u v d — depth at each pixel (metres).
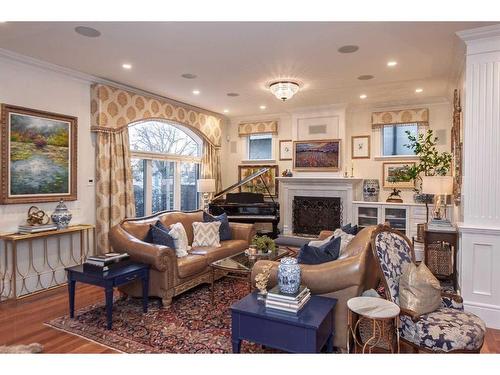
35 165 4.00
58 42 3.40
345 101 6.05
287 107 6.55
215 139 7.09
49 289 4.04
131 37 3.27
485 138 3.09
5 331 2.87
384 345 2.17
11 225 3.81
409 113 5.96
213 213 6.29
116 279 2.95
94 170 4.76
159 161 6.18
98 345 2.62
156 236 3.71
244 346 2.58
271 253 3.84
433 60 3.89
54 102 4.23
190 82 4.84
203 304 3.50
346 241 3.04
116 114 4.89
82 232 4.44
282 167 7.19
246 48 3.55
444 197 5.30
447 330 1.97
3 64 3.72
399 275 2.35
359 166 6.47
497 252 3.01
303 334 1.96
